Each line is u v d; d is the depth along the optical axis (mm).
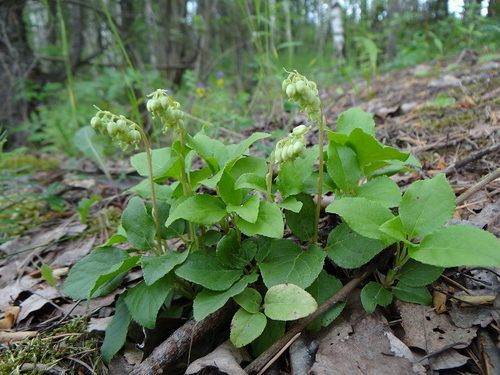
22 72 638
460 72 483
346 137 182
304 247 212
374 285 172
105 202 357
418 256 148
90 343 190
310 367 154
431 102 396
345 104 521
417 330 160
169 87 816
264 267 174
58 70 819
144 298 172
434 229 154
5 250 294
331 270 199
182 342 169
